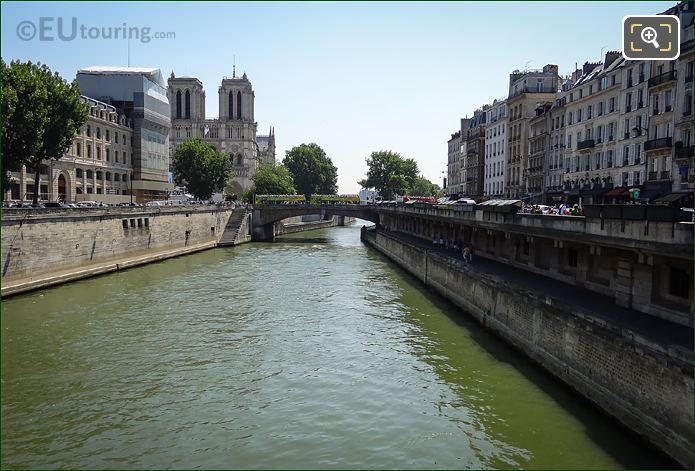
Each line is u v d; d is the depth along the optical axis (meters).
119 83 94.25
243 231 91.69
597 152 57.72
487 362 25.81
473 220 43.59
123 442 18.31
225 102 159.88
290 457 17.50
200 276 50.53
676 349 16.05
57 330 30.58
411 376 24.17
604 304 24.70
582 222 26.06
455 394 21.98
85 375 24.03
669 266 21.56
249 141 160.38
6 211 38.41
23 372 24.20
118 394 22.12
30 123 46.22
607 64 58.19
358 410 20.83
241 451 17.84
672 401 15.88
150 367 25.17
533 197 68.38
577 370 21.14
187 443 18.31
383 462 17.19
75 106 53.22
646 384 17.02
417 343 29.06
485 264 40.06
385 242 73.31
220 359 26.47
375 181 159.75
